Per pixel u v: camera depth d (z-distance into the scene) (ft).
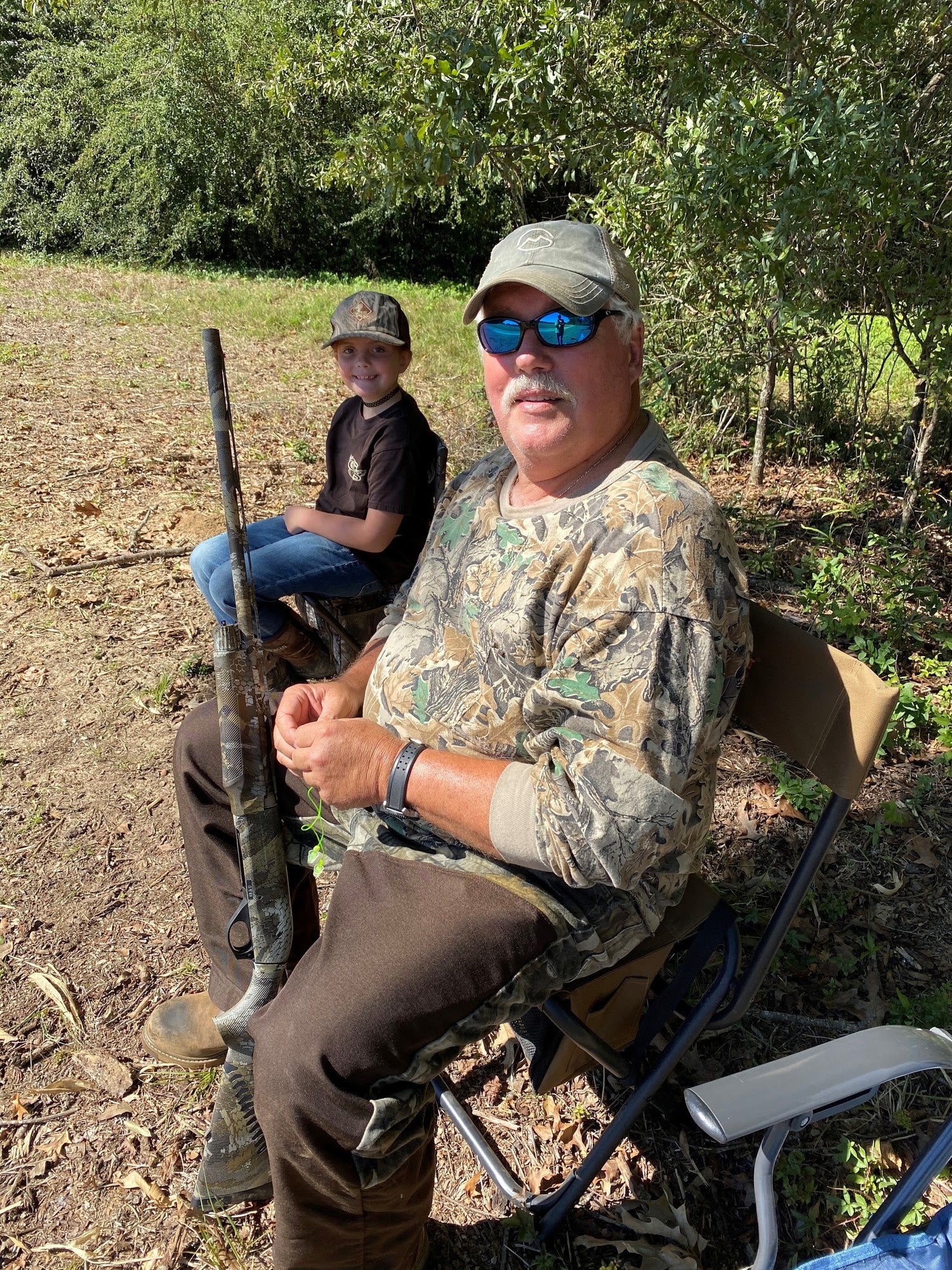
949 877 8.70
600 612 4.62
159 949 7.80
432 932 4.62
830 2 14.14
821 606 12.78
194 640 12.32
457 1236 5.94
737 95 13.28
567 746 4.62
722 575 4.63
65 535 15.23
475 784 4.81
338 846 5.82
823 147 12.03
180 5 53.16
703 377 17.17
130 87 56.18
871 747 4.67
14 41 60.13
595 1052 5.41
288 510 9.40
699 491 4.76
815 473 18.58
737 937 5.52
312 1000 4.48
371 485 9.00
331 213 59.82
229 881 6.31
